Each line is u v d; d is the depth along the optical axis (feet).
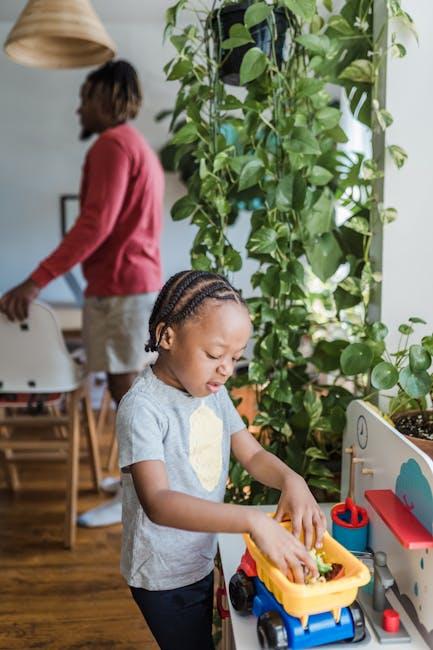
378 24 4.73
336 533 4.03
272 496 5.12
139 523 3.73
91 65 7.87
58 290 14.88
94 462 9.05
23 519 8.39
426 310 4.85
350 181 5.17
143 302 7.83
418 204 4.74
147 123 14.53
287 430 5.15
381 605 3.38
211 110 5.12
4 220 14.84
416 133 4.67
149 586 3.82
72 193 14.75
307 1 4.57
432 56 4.60
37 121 14.53
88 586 6.88
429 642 3.18
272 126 4.93
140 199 7.61
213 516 3.10
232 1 4.93
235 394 7.47
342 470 4.75
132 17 13.73
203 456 3.79
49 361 7.44
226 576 3.71
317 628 3.03
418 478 3.35
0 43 14.20
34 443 7.94
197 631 3.99
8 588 6.84
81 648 5.90
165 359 3.63
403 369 4.28
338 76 5.07
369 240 4.99
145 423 3.50
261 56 4.63
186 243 14.88
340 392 5.33
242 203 7.61
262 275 5.16
